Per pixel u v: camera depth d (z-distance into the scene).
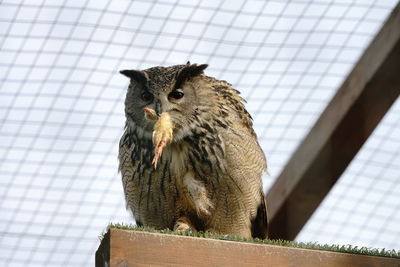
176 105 11.91
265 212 12.41
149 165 11.90
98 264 8.60
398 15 12.85
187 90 12.04
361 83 13.26
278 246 8.71
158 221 12.31
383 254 8.98
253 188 12.02
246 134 12.08
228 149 11.88
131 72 12.28
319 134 13.81
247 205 12.04
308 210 14.23
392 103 13.30
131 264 8.27
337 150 13.67
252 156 12.04
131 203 12.27
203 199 11.84
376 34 13.27
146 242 8.38
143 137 11.97
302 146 14.14
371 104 13.30
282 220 14.38
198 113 11.93
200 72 12.34
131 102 12.20
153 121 11.84
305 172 13.91
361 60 13.42
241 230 12.17
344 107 13.46
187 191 11.86
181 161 11.83
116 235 8.34
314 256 8.75
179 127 11.85
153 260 8.34
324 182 13.95
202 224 12.23
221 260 8.52
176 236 8.48
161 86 12.00
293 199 14.18
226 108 12.14
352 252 8.91
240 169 11.89
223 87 12.46
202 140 11.86
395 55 12.84
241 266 8.54
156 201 12.08
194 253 8.47
